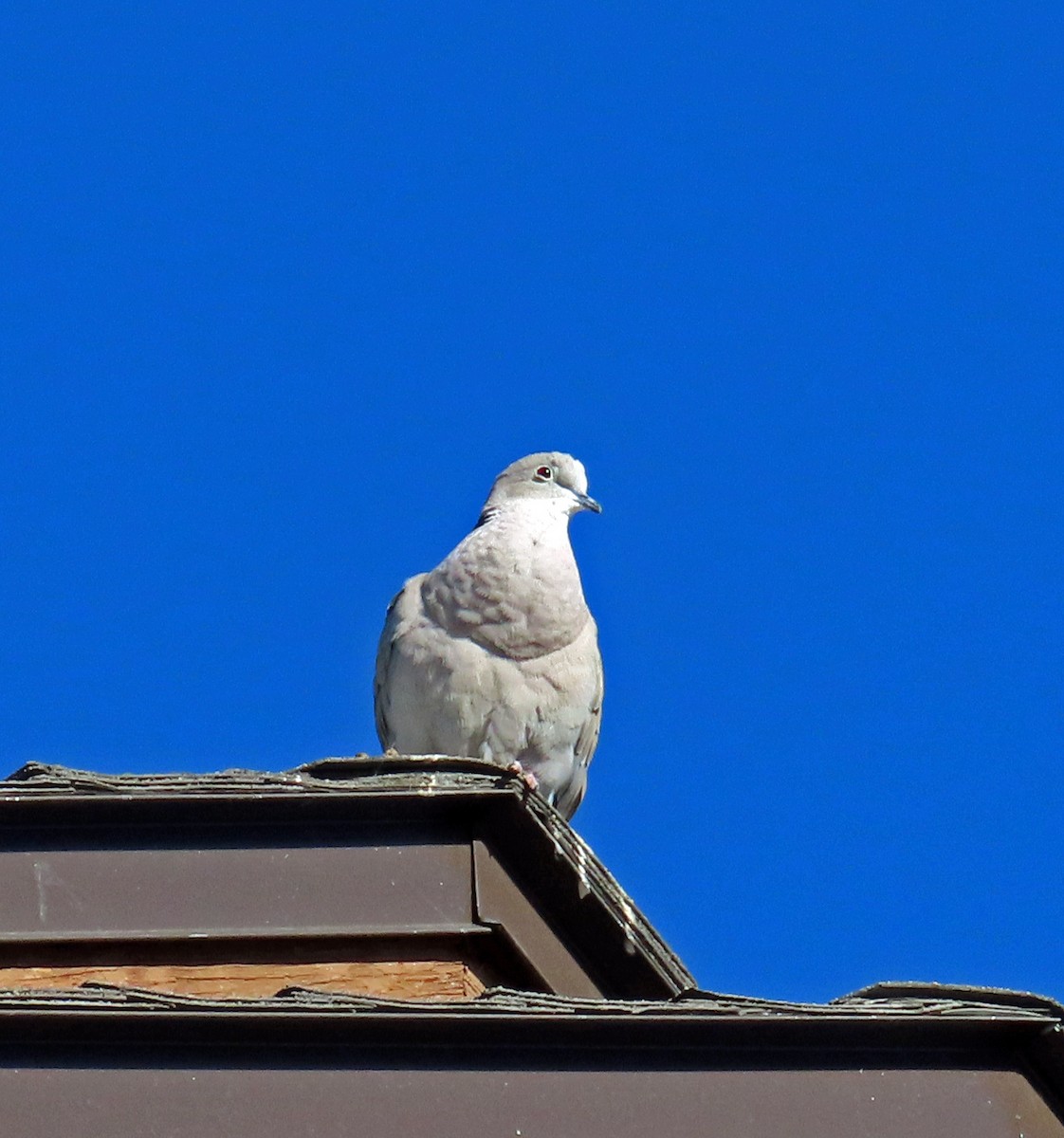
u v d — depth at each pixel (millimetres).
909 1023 11273
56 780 12727
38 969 12586
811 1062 11312
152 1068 10898
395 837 12867
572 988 12867
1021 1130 11297
